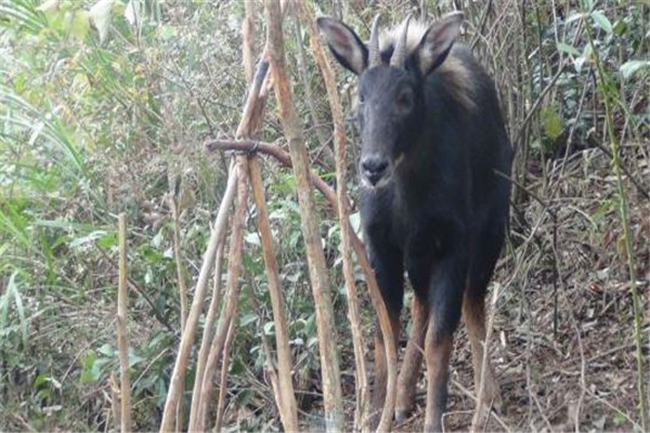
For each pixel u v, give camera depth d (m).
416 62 9.93
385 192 10.12
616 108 12.66
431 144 10.06
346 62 10.09
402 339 11.95
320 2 13.61
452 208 10.12
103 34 10.26
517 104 12.84
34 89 12.09
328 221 11.51
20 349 11.43
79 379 11.08
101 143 12.04
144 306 11.30
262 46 11.52
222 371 8.59
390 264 10.37
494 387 10.39
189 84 11.91
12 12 11.84
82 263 11.82
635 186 11.42
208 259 8.09
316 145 12.70
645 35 12.26
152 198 12.01
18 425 11.03
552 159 13.30
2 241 11.98
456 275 10.16
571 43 12.81
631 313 11.45
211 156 11.32
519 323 11.66
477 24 12.91
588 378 10.59
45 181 11.99
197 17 12.57
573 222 12.45
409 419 10.59
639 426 9.20
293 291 10.94
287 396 8.08
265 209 8.04
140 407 10.79
